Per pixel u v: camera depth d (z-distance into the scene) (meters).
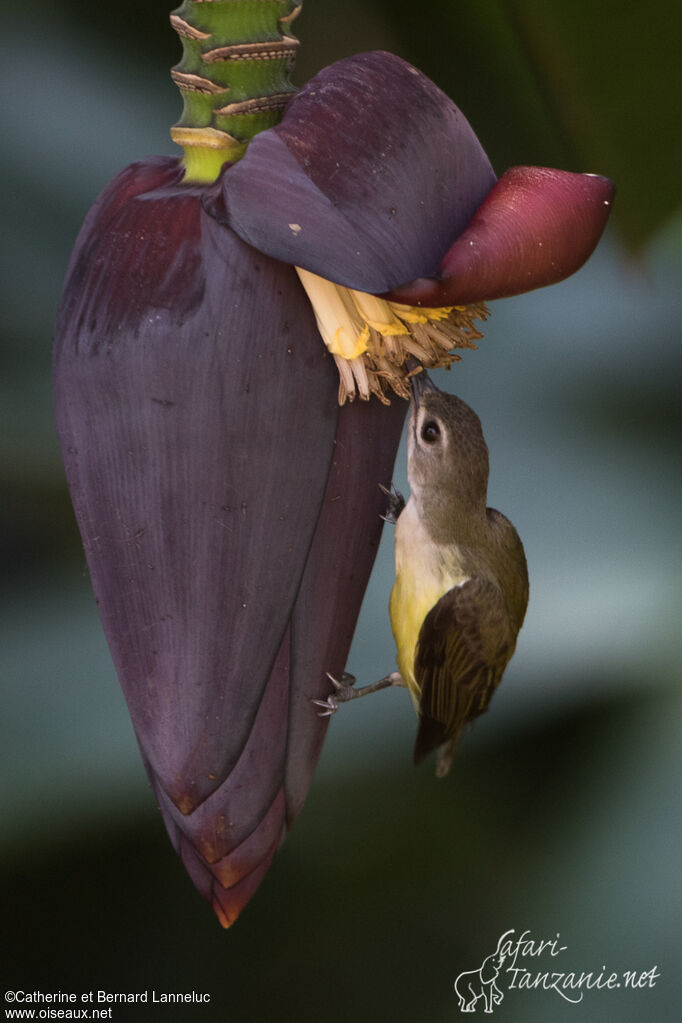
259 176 3.16
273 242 3.16
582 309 3.55
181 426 3.18
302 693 3.21
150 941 3.48
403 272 3.15
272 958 3.49
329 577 3.21
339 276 3.15
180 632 3.19
